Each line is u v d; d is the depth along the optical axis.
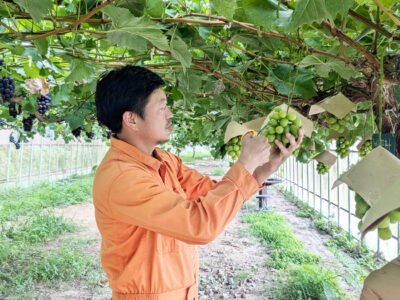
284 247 6.98
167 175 1.81
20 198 11.74
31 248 6.88
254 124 1.73
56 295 5.02
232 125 1.83
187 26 1.99
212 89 3.03
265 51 2.18
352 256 6.71
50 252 6.67
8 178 13.55
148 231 1.52
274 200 13.09
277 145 1.41
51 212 9.55
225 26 1.70
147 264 1.53
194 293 1.74
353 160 7.17
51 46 2.48
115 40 1.79
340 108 1.80
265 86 2.55
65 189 13.52
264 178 1.46
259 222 9.00
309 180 11.15
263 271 5.94
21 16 1.80
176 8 2.00
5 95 3.26
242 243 7.54
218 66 2.37
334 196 8.79
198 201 1.33
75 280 5.54
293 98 2.26
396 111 1.39
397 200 0.67
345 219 8.25
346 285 5.31
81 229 8.58
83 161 21.64
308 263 6.21
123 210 1.37
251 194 1.36
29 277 5.39
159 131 1.61
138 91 1.52
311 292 4.84
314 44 2.26
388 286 0.84
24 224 8.29
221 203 1.28
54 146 18.17
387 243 6.34
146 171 1.54
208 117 4.68
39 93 3.48
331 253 6.90
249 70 2.50
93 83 3.48
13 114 4.11
